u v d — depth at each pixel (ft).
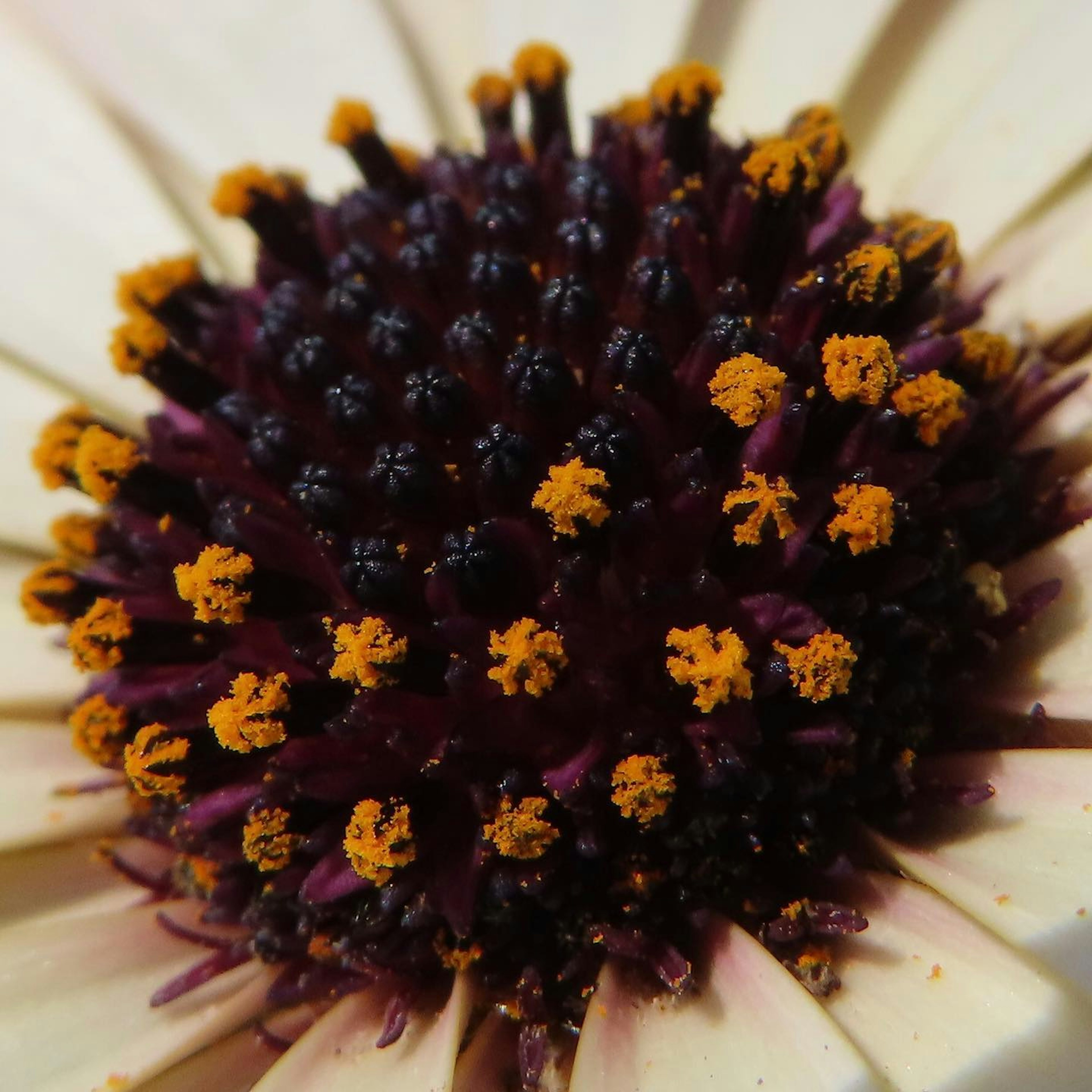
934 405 0.17
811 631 0.16
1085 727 0.17
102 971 0.18
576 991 0.17
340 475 0.17
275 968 0.17
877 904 0.16
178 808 0.17
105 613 0.17
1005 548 0.17
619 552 0.16
